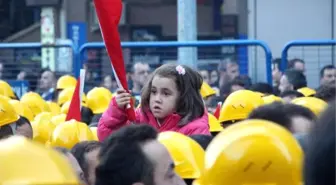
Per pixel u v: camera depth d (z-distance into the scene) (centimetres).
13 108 1284
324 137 483
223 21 3941
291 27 3331
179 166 878
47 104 1797
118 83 1202
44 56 2577
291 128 899
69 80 2186
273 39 3356
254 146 604
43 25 3162
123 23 4147
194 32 2489
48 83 2480
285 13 3325
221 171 609
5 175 482
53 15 3197
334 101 501
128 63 2450
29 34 4172
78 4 3953
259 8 3366
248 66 2442
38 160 487
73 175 499
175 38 4275
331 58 2498
